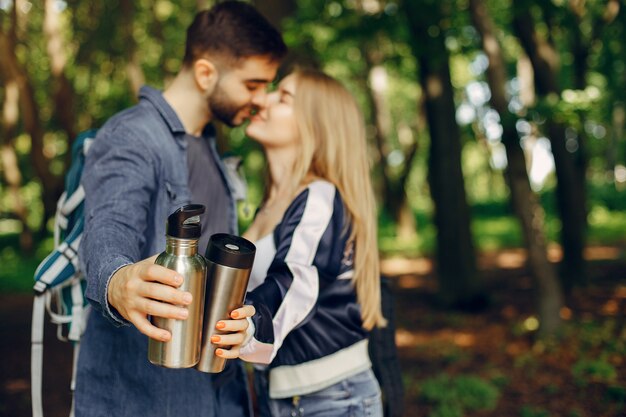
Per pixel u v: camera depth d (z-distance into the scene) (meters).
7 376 6.39
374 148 21.06
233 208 2.19
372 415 1.95
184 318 1.17
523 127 6.34
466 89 17.59
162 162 1.80
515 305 8.74
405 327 7.97
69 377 6.24
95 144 1.75
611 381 5.23
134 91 13.16
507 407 4.95
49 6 13.58
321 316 1.86
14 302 11.19
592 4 9.30
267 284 1.66
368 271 1.95
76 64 15.21
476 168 34.78
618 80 9.52
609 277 10.21
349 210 1.93
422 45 6.96
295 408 1.91
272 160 2.19
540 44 7.92
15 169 17.38
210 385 1.88
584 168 10.37
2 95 18.19
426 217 26.38
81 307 1.86
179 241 1.19
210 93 1.99
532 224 6.53
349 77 18.53
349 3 6.53
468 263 8.73
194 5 14.26
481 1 6.44
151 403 1.77
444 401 5.01
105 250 1.39
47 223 17.36
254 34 1.94
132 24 13.10
